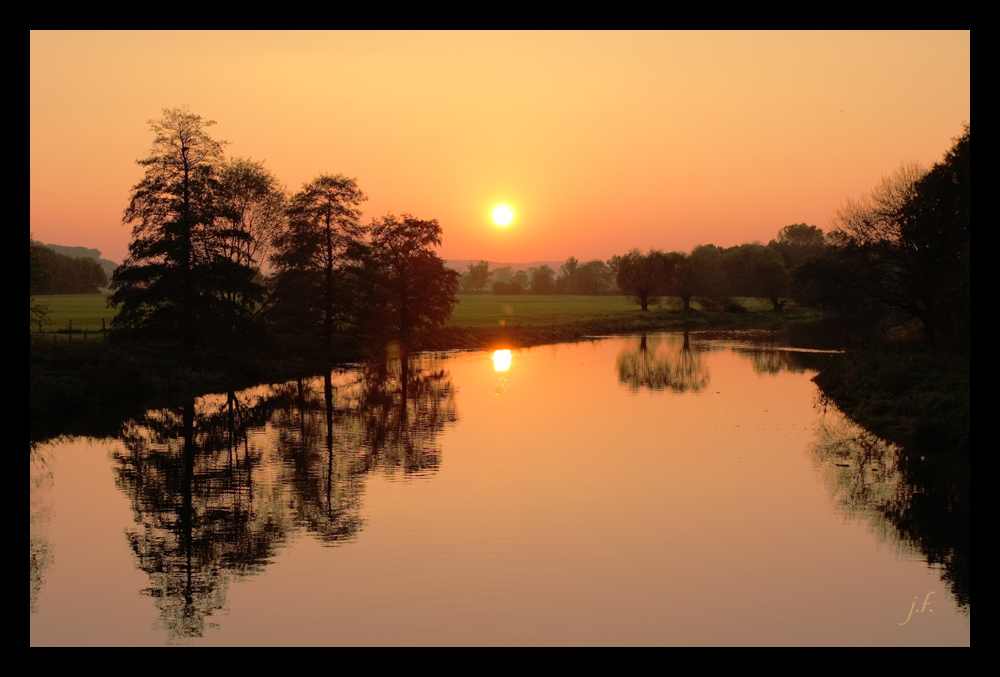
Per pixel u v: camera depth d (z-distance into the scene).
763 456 29.97
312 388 49.41
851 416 37.47
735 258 161.25
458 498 24.81
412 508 23.86
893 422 33.81
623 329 101.38
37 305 53.69
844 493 25.08
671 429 35.34
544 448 31.66
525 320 105.12
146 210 48.56
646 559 19.77
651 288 129.75
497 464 29.08
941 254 48.38
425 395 46.25
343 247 63.31
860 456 29.84
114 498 25.50
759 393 45.94
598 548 20.48
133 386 43.72
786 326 109.25
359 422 37.97
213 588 18.39
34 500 25.36
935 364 40.09
